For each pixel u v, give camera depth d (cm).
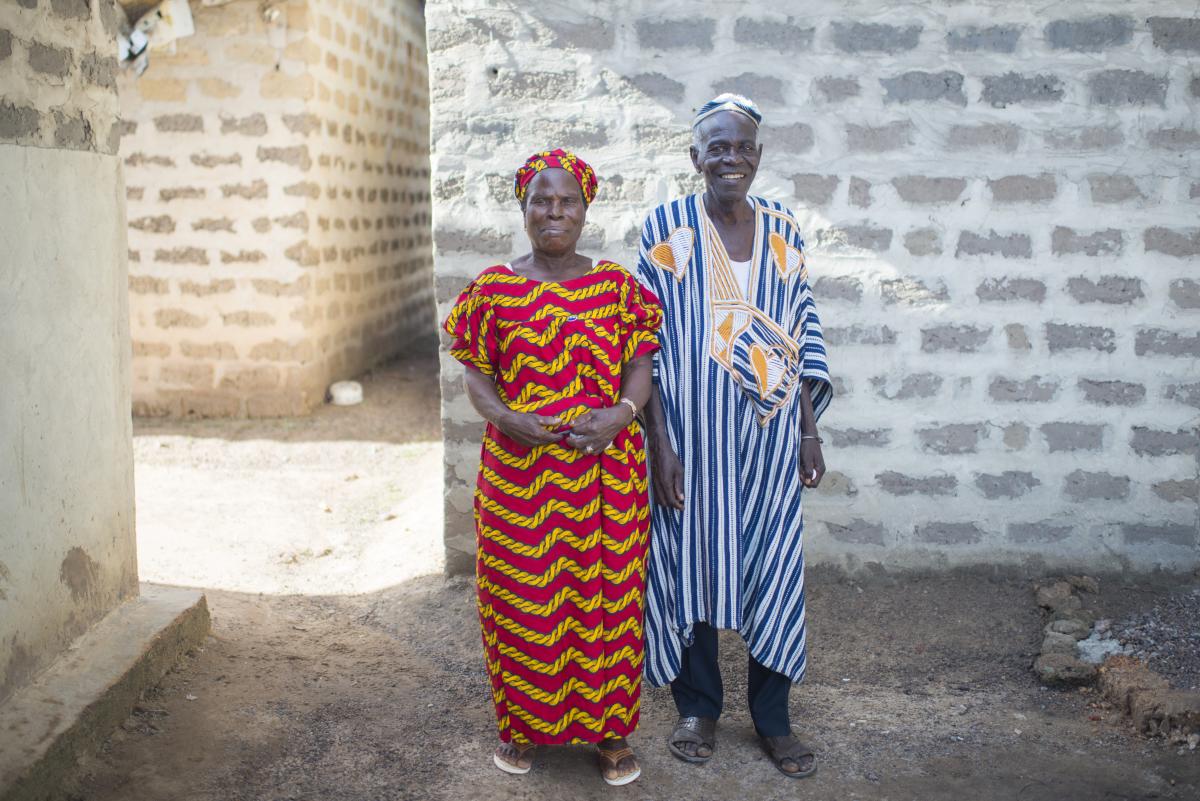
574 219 281
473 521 432
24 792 266
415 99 1040
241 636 392
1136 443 420
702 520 295
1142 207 407
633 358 290
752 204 305
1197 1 396
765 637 298
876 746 322
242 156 755
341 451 702
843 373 421
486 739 324
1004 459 423
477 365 286
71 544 325
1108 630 381
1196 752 313
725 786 300
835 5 401
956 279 414
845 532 430
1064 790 296
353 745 318
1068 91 402
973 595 418
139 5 708
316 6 760
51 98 311
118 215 354
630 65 406
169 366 780
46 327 308
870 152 409
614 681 293
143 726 317
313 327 796
